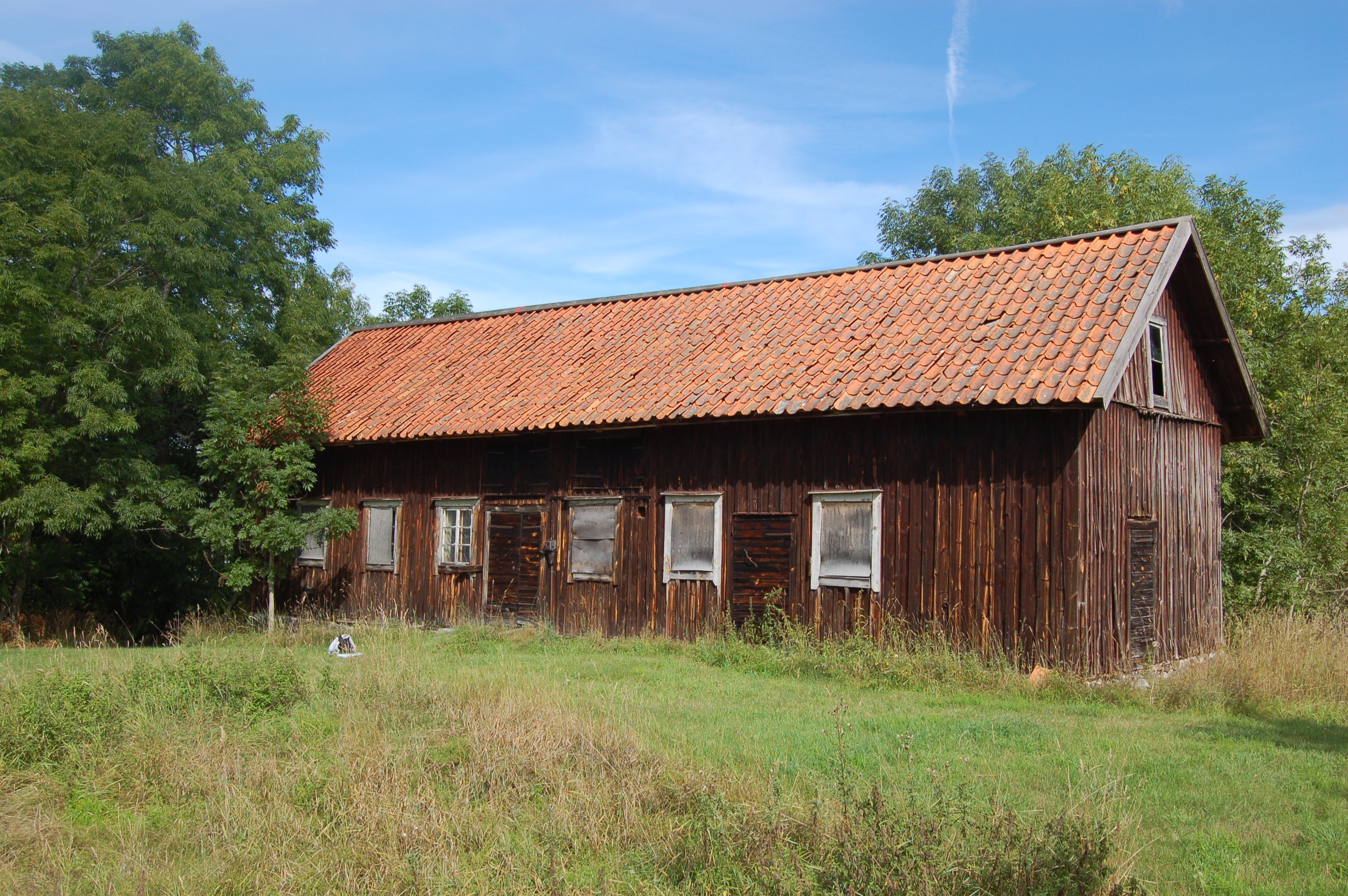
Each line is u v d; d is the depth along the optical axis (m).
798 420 15.04
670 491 16.44
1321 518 21.23
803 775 7.12
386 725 8.66
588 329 20.31
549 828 6.34
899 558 14.00
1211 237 22.27
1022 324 14.25
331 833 6.40
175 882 5.68
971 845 5.41
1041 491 12.91
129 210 21.44
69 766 7.67
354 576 20.59
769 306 18.25
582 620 17.23
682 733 8.80
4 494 18.23
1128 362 14.15
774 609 14.98
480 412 18.42
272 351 26.23
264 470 18.86
